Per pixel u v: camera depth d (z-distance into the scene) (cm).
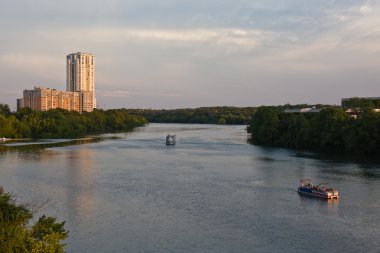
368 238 6844
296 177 11769
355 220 7756
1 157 15925
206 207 8600
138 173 12450
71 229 7231
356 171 12694
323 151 18488
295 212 8275
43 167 13450
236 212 8256
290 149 19512
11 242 3738
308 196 9550
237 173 12475
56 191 9969
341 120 18775
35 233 4178
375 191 9956
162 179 11494
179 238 6838
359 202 8988
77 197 9388
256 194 9738
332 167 13538
